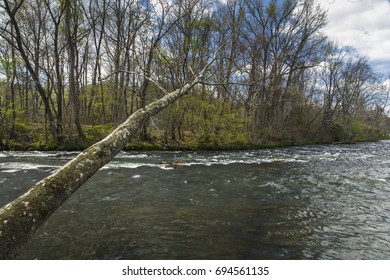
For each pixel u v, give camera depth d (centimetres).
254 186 973
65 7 1903
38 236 523
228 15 2284
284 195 856
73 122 2184
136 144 2050
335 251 488
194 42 1738
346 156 2022
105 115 2531
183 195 833
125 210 681
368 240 536
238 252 478
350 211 705
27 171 1126
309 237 545
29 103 2728
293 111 3497
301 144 3247
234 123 2267
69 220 607
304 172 1283
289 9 2745
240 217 649
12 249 176
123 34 2228
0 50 2061
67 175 232
